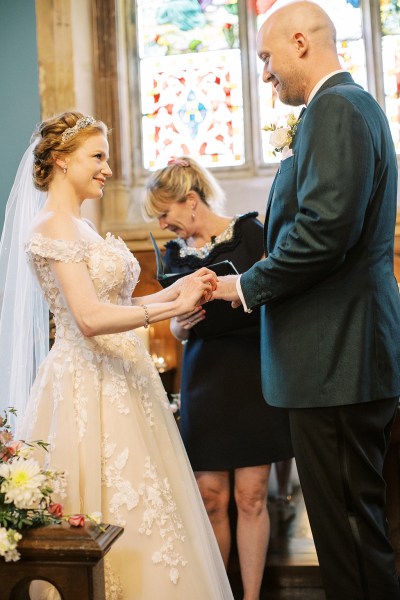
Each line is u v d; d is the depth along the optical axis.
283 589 3.53
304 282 2.45
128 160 5.59
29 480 2.17
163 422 2.80
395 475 3.60
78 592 2.08
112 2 5.47
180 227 3.33
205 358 3.28
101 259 2.64
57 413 2.62
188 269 3.30
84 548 2.06
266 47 2.65
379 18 5.42
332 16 5.48
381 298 2.55
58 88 5.02
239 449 3.21
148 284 5.41
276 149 2.67
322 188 2.35
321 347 2.51
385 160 2.53
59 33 5.04
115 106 5.49
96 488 2.53
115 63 5.49
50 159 2.71
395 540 3.57
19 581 2.11
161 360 4.98
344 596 2.56
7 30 4.93
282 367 2.58
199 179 3.33
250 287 2.51
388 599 2.55
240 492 3.28
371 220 2.53
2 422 2.53
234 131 5.57
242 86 5.55
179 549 2.56
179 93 5.62
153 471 2.61
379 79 5.40
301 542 3.82
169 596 2.49
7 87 4.91
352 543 2.55
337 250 2.37
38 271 2.68
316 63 2.58
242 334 3.27
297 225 2.40
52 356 2.71
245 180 5.49
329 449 2.54
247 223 3.32
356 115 2.38
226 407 3.22
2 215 4.78
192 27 5.63
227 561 3.37
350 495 2.55
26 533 2.12
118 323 2.54
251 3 5.55
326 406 2.50
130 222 5.45
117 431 2.61
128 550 2.52
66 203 2.71
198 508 2.78
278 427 3.25
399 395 2.60
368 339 2.50
